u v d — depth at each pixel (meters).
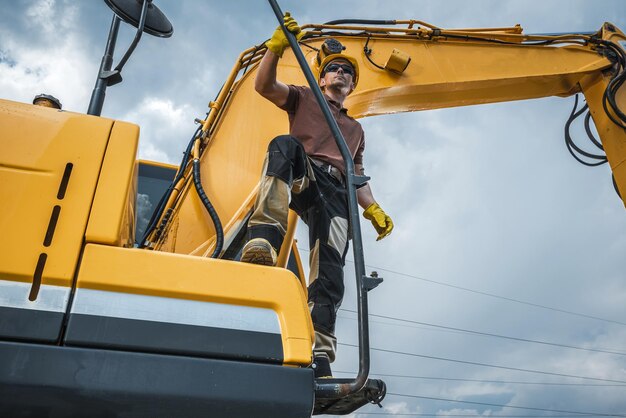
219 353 1.67
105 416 1.51
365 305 1.86
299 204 2.77
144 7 2.56
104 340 1.60
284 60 4.02
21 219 1.71
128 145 1.93
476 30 4.86
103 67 2.66
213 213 2.56
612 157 4.72
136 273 1.72
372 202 3.10
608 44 4.97
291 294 1.82
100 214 1.78
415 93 4.51
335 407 2.17
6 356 1.51
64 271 1.67
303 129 2.97
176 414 1.55
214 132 3.45
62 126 1.91
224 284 1.78
